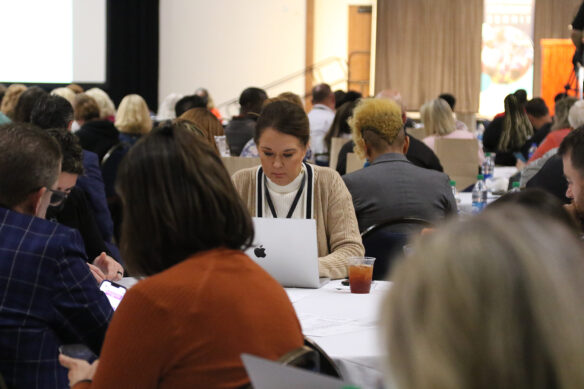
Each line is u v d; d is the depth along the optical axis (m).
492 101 13.70
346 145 4.97
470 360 0.66
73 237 1.76
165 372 1.27
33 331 1.71
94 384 1.30
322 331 2.00
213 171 1.37
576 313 0.65
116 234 4.28
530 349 0.65
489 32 13.55
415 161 4.55
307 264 2.45
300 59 13.70
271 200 2.73
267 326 1.31
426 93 13.66
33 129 1.82
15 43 12.60
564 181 3.36
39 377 1.72
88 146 4.93
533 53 13.54
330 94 7.23
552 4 13.41
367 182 3.15
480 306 0.66
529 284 0.66
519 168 5.79
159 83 13.59
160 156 1.35
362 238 2.92
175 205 1.34
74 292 1.73
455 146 5.80
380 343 0.72
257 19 13.59
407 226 3.06
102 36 13.01
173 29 13.52
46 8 12.70
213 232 1.36
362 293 2.41
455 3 13.48
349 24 13.68
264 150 2.65
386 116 3.21
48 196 1.82
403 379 0.69
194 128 2.91
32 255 1.71
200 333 1.27
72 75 12.93
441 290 0.68
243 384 1.25
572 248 0.69
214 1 13.54
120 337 1.29
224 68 13.66
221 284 1.30
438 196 3.15
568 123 4.94
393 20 13.54
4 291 1.70
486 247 0.68
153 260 1.37
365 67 13.77
